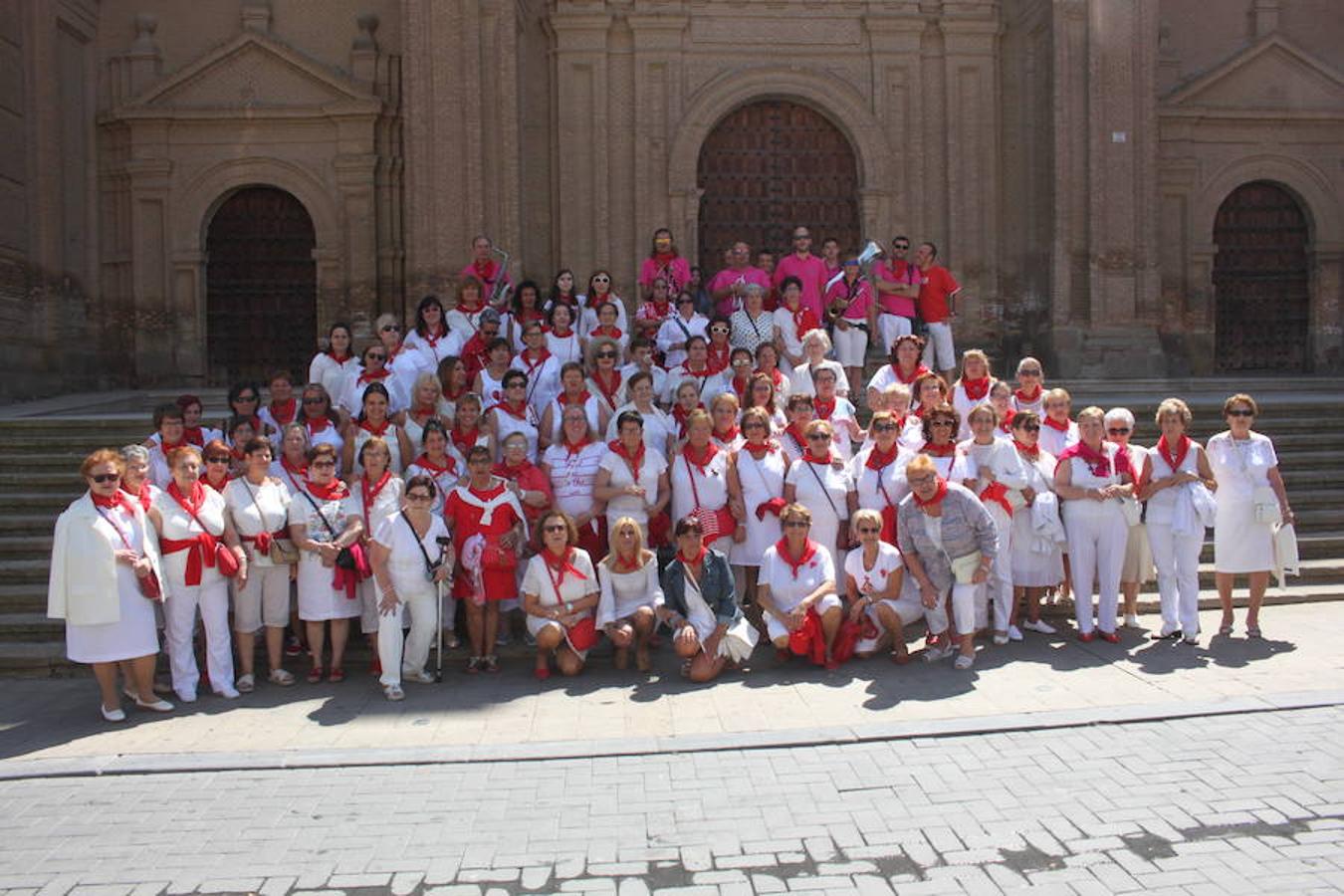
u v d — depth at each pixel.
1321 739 6.34
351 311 17.11
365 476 8.24
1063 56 16.39
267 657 8.82
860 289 12.37
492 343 10.11
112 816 5.74
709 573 7.85
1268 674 7.53
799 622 7.89
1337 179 18.30
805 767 6.16
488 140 15.66
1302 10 18.30
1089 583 8.50
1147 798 5.60
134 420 11.62
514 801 5.80
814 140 17.81
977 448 8.52
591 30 17.08
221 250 17.36
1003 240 17.84
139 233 17.08
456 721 7.13
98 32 17.20
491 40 15.66
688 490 8.69
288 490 8.20
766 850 5.16
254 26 17.06
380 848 5.29
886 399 9.12
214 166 17.08
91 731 7.16
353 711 7.42
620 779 6.07
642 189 17.12
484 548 8.14
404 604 7.97
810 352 10.15
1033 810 5.51
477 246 12.52
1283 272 18.28
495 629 8.29
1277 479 8.37
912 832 5.30
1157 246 16.81
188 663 7.83
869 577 8.07
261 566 8.01
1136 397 14.96
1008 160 17.81
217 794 6.00
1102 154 16.36
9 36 15.19
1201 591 9.54
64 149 16.45
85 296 16.97
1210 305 18.12
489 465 8.23
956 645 8.37
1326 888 4.68
